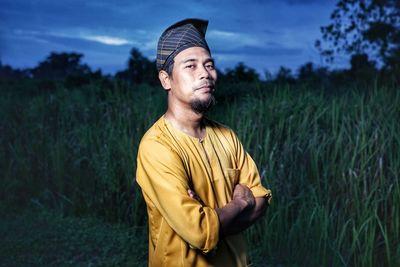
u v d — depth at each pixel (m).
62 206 6.27
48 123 7.04
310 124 5.16
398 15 10.23
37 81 11.75
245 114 5.57
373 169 4.59
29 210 6.45
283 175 4.96
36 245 5.32
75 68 13.34
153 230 2.05
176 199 1.89
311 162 4.88
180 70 2.01
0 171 6.72
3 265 4.89
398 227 4.29
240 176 2.23
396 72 8.41
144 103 6.50
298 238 4.77
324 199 4.72
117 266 4.84
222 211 1.96
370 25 10.24
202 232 1.86
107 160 5.84
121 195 5.88
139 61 10.66
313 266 4.51
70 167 6.50
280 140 5.31
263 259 4.75
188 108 2.05
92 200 6.22
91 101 7.21
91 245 5.41
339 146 4.77
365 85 7.66
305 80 7.89
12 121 7.12
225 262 2.04
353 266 4.38
